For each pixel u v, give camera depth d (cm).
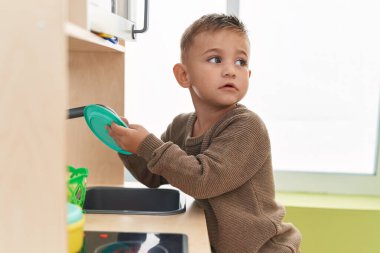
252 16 144
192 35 93
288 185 151
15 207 44
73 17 55
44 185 44
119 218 78
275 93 148
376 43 144
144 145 80
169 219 78
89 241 65
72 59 108
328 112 149
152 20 143
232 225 83
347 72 146
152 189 104
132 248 62
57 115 43
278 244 86
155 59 145
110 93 109
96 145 111
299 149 152
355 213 131
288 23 144
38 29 42
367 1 142
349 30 144
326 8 143
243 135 83
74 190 78
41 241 44
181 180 78
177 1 142
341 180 150
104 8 75
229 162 80
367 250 132
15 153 43
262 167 88
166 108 147
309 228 133
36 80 43
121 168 111
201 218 79
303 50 146
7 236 44
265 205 87
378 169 148
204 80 90
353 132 150
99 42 67
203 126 98
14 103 43
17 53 42
